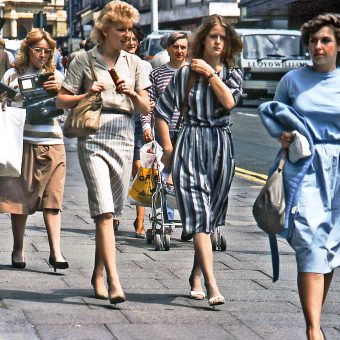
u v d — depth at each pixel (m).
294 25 48.72
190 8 66.81
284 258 11.24
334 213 7.48
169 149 9.10
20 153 9.96
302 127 7.41
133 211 14.89
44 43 10.39
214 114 8.92
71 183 18.27
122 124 9.01
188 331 7.98
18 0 147.12
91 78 8.99
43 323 8.11
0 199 10.28
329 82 7.52
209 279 8.77
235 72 9.02
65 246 11.79
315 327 7.27
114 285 8.70
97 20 9.01
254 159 23.91
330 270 7.45
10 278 9.93
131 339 7.70
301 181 7.39
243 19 52.53
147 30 76.88
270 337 7.85
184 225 8.86
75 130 8.81
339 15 7.50
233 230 13.27
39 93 10.35
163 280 9.95
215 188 8.98
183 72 8.94
